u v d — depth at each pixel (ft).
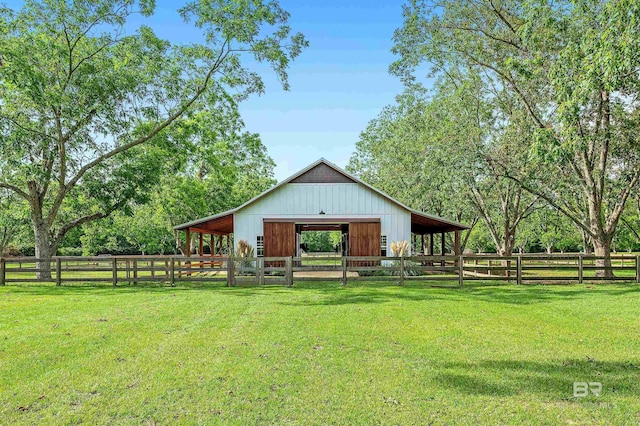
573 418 14.21
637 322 28.89
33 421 14.07
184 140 86.17
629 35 31.99
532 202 87.51
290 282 50.88
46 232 66.13
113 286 51.13
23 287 51.67
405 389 16.58
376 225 69.31
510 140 68.39
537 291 45.70
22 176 65.41
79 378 17.88
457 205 98.43
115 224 130.93
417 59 66.33
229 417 14.26
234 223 69.87
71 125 65.41
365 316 30.71
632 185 57.82
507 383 17.22
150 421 14.03
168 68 68.74
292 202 69.97
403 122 107.24
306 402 15.40
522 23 59.06
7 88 61.98
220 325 27.73
